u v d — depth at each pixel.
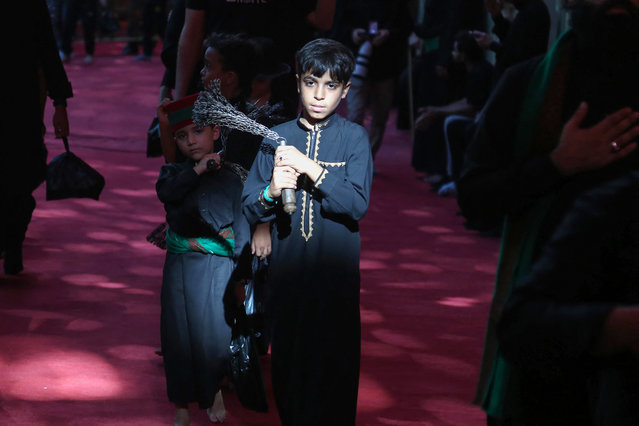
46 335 5.52
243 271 4.27
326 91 3.79
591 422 2.65
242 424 4.48
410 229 8.66
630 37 2.51
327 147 3.87
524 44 7.26
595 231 2.08
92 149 11.87
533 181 2.63
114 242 7.65
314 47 3.78
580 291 2.09
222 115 3.92
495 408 2.77
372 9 10.67
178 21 5.69
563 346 2.04
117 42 24.42
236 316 4.29
